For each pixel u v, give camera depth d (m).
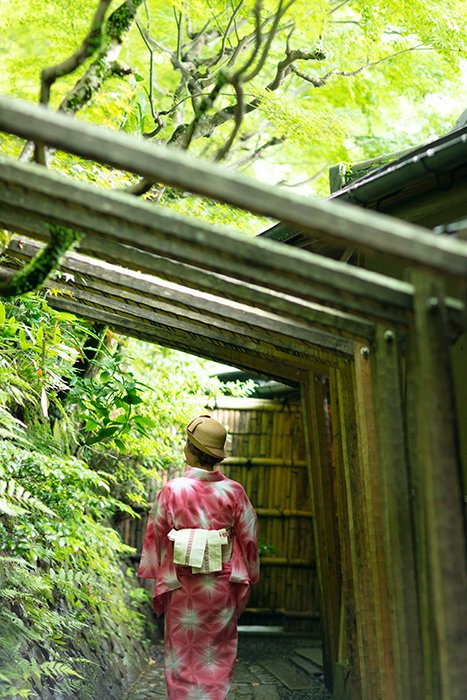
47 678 5.00
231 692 6.92
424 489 2.87
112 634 7.07
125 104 5.93
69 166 5.48
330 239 2.52
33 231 3.78
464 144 3.97
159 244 3.12
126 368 8.16
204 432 5.21
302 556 10.07
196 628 5.01
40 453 5.36
